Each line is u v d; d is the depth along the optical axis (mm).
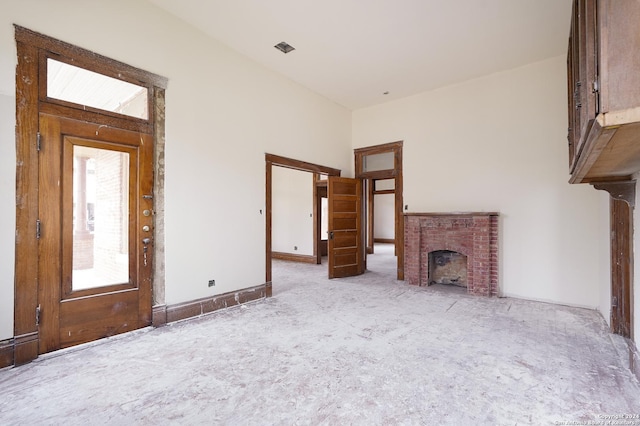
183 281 3598
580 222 4176
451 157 5305
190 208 3682
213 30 3811
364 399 2008
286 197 8656
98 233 2957
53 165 2666
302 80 5191
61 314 2705
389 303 4273
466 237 4914
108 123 3010
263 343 2906
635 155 1593
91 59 2887
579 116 1822
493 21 3592
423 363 2504
